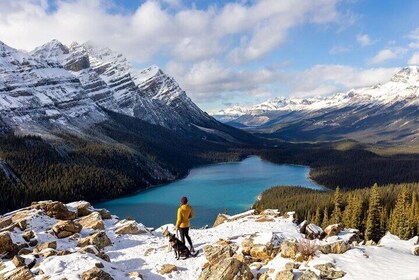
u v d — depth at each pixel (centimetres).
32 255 2061
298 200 14350
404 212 8569
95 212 3406
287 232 2675
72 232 2789
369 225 8200
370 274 1608
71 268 1850
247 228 2939
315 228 2678
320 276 1631
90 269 1762
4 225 2812
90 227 3023
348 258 1820
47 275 1767
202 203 17525
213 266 1839
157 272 2023
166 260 2202
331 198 13275
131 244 2700
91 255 2048
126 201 18675
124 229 2975
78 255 2000
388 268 1677
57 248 2417
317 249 1936
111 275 1861
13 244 2306
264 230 2816
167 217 14912
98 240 2584
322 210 12094
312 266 1720
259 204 14938
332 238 2203
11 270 1842
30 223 2831
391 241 2253
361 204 9662
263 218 3222
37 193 16488
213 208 16338
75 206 3516
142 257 2305
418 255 2009
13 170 18200
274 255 2019
